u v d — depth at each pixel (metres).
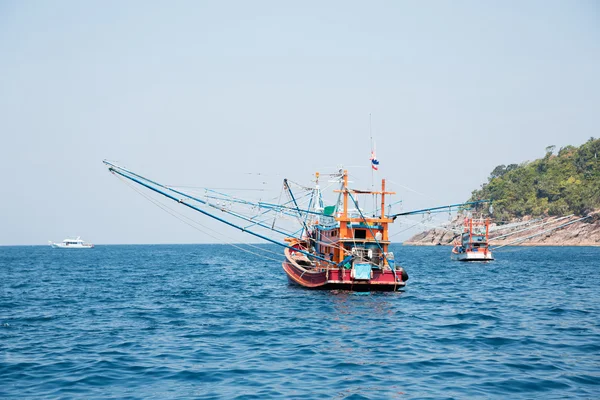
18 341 28.81
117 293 53.28
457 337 29.30
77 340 29.00
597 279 67.38
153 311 40.00
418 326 32.72
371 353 25.70
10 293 53.75
